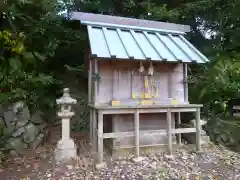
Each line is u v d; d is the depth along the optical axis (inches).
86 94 299.0
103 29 192.2
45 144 219.5
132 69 185.5
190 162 167.5
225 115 271.0
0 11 201.6
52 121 252.8
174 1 301.6
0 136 184.4
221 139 218.4
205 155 183.2
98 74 175.0
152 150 188.4
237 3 261.7
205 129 239.9
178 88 198.1
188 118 254.5
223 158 177.3
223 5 271.1
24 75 228.4
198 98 266.8
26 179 136.8
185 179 137.5
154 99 188.4
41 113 236.5
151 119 196.9
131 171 147.8
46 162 167.8
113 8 311.1
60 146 164.4
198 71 285.0
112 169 150.9
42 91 255.6
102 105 173.6
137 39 193.0
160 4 293.9
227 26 303.0
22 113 205.5
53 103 263.4
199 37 327.6
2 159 170.9
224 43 308.0
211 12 285.3
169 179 137.1
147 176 140.3
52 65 309.9
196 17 302.2
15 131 195.8
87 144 214.8
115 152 177.8
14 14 216.7
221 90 256.5
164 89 194.5
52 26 253.8
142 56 169.6
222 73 262.4
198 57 187.2
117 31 195.6
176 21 288.2
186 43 207.9
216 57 287.3
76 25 288.2
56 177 138.6
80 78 317.4
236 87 248.8
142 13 295.1
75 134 261.4
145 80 187.2
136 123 169.6
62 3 277.4
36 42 256.8
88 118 282.0
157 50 182.1
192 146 205.0
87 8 303.3
